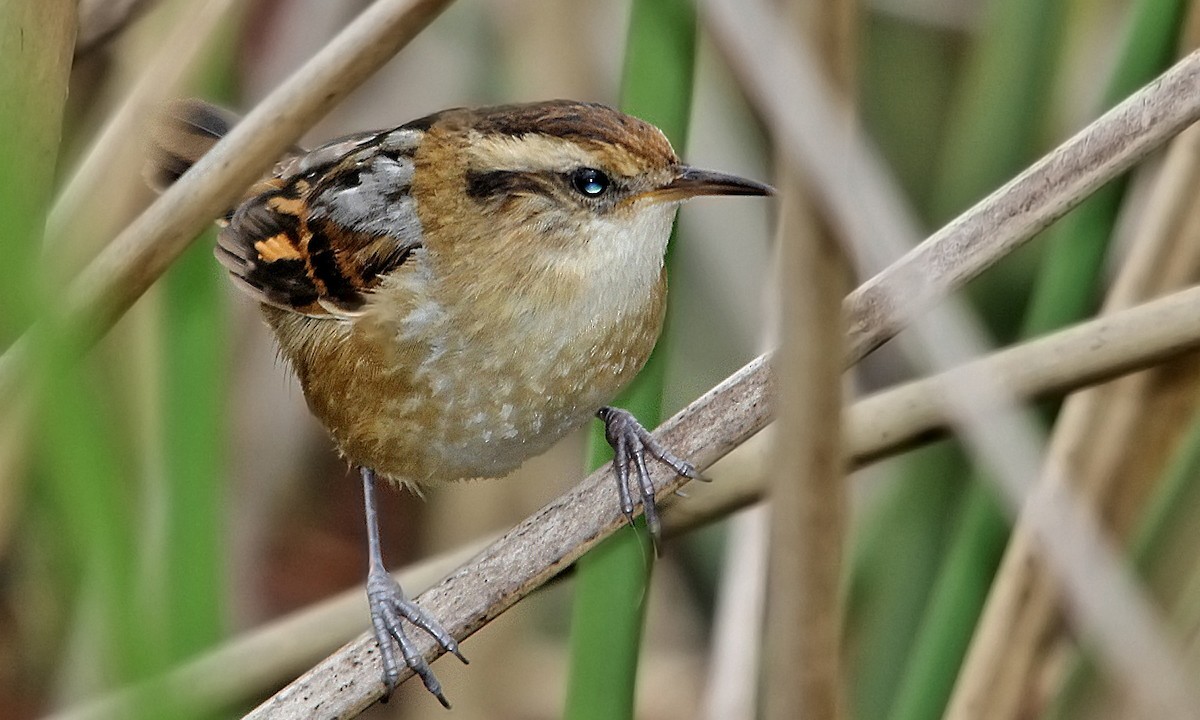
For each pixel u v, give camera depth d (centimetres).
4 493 250
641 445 251
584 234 252
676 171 252
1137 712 251
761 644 255
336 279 253
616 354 252
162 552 251
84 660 253
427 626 250
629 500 250
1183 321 248
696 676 260
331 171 254
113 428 253
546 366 252
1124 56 251
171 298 250
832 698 246
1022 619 251
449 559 253
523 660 261
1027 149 255
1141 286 251
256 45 258
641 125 251
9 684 257
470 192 252
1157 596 251
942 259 248
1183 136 251
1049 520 245
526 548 250
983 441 246
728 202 260
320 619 252
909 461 255
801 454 245
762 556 255
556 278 252
